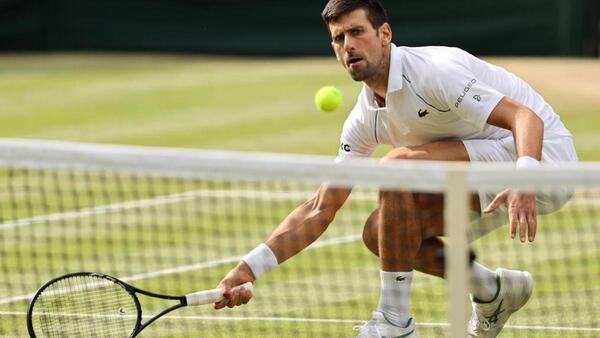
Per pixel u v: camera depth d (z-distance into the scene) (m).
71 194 32.19
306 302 20.50
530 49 70.25
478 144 16.83
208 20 74.69
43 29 76.25
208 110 50.75
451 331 12.86
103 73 64.12
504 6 70.12
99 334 17.17
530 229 14.70
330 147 41.47
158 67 67.00
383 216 15.84
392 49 16.28
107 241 26.23
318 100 18.22
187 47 75.19
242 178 13.46
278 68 65.06
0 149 14.09
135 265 23.75
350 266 23.58
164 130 45.91
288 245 16.78
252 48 74.12
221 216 29.20
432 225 16.48
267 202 30.98
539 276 22.52
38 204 30.88
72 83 59.94
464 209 12.79
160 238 26.61
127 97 54.62
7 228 27.75
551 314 19.66
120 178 34.38
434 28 71.19
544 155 16.94
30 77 62.56
